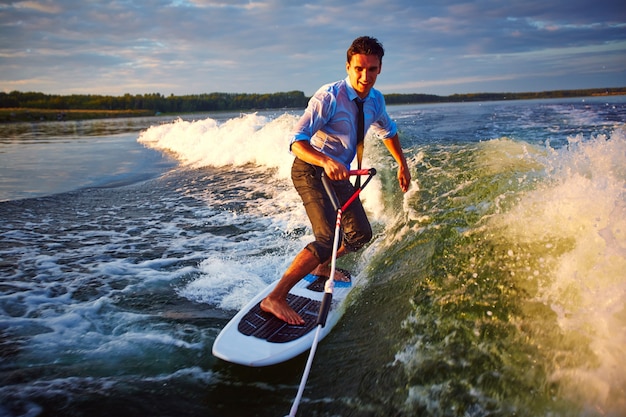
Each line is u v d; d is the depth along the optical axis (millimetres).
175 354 3082
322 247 3209
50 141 22266
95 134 26766
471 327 2771
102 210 7340
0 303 3871
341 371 2797
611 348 2297
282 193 7547
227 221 6258
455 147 6805
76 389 2707
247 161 10570
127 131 28312
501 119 13125
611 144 4617
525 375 2369
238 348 2914
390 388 2551
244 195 7668
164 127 20938
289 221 6020
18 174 11430
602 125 9922
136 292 4086
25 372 2873
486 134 9352
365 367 2775
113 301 3912
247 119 14648
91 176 10953
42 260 4949
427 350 2725
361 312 3422
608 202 3160
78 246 5441
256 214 6492
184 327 3451
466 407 2307
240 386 2738
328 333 3234
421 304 3141
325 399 2580
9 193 8938
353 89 3236
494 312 2816
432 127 11680
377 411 2422
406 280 3584
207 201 7508
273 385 2744
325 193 3332
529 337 2559
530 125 10844
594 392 2164
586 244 2928
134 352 3107
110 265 4762
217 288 4121
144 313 3693
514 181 4453
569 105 18016
